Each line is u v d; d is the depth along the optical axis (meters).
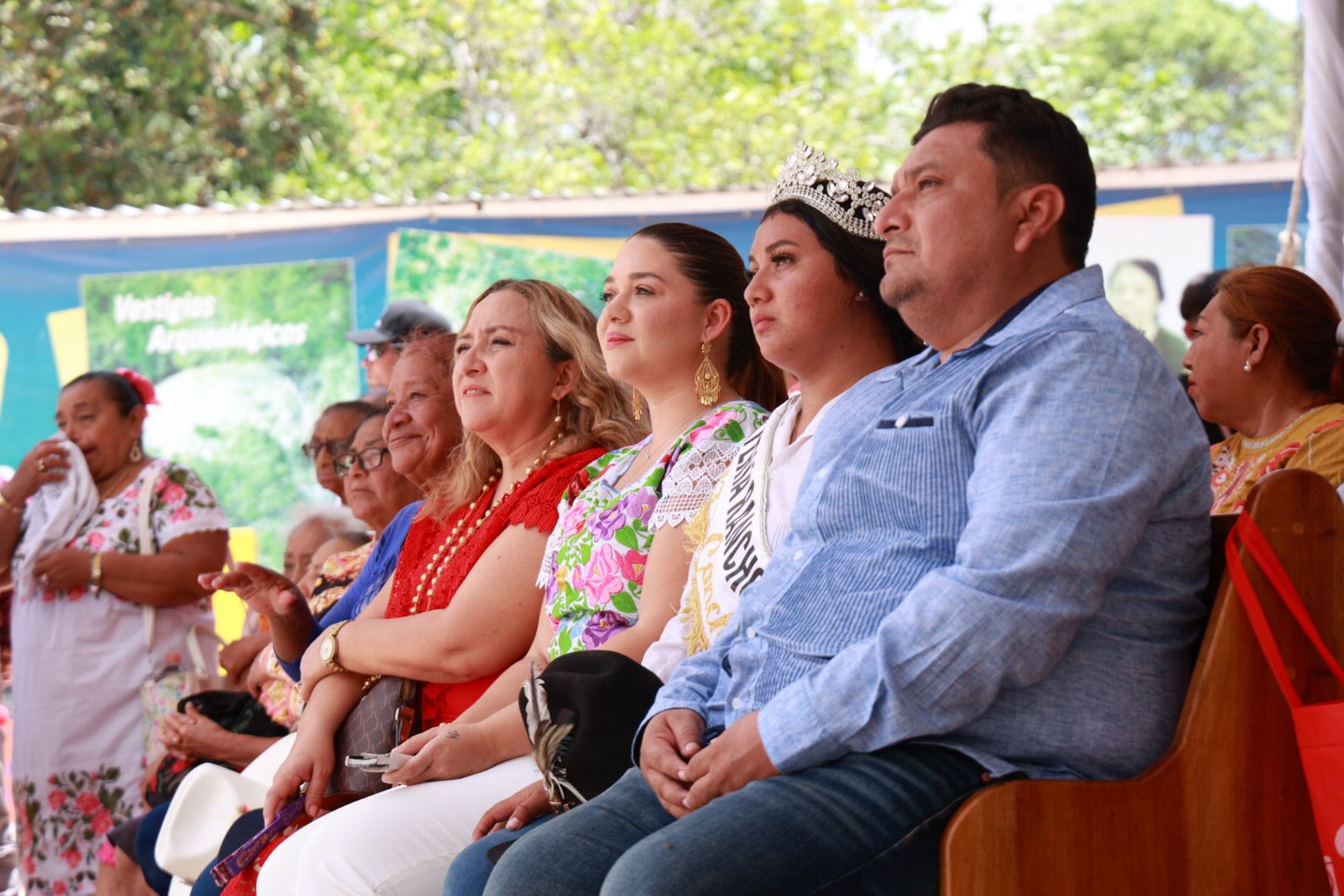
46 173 15.25
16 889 6.23
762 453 2.67
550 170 15.90
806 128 16.41
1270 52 20.70
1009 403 2.02
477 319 3.54
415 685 3.26
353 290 7.34
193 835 3.82
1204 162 6.72
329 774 3.26
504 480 3.54
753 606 2.31
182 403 7.43
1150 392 1.99
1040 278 2.20
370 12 16.64
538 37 16.94
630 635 2.87
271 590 3.72
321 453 5.41
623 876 1.88
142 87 15.54
